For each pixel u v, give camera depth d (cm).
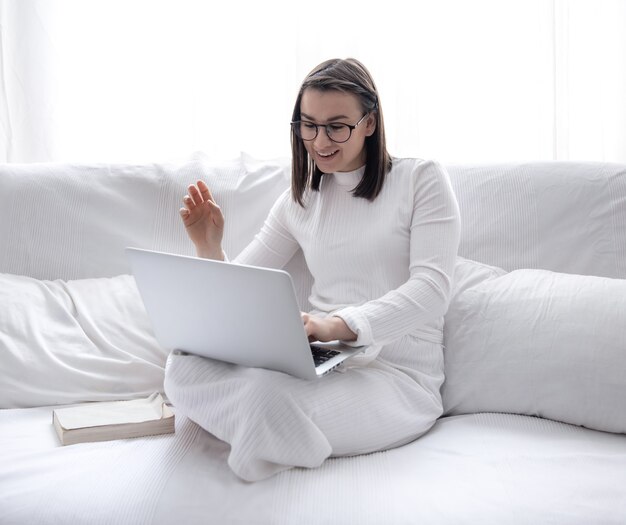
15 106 244
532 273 181
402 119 246
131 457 145
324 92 165
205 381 152
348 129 167
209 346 154
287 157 216
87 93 246
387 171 176
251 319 142
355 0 240
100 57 245
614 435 159
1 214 197
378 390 158
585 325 164
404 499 131
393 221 172
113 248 199
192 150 248
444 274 166
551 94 245
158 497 130
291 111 248
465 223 195
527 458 145
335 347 157
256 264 190
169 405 177
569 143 250
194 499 131
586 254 189
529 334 168
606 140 251
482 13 245
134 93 247
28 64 242
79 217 199
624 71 248
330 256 176
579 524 126
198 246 180
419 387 167
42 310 184
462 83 247
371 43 243
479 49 246
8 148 245
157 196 203
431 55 245
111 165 206
